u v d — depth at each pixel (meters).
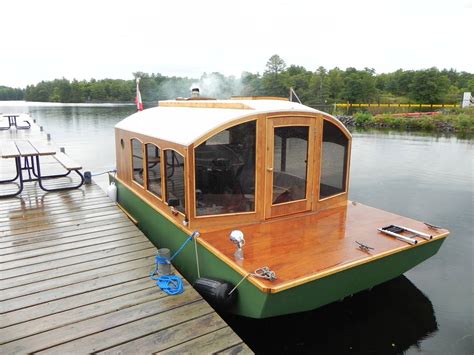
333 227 5.17
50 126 28.69
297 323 4.91
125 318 3.94
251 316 3.97
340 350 4.45
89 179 9.62
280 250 4.42
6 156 7.68
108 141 21.23
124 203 8.02
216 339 3.63
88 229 6.41
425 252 4.93
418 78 55.97
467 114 33.81
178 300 4.27
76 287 4.55
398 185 12.11
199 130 4.89
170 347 3.51
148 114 7.32
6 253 5.48
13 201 8.01
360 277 4.33
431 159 16.50
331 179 5.98
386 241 4.72
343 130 5.86
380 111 47.81
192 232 4.86
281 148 5.28
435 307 5.38
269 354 4.34
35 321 3.88
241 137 4.97
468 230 8.33
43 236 6.10
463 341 4.67
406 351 4.48
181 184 5.04
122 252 5.52
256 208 5.25
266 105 5.40
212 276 4.55
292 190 5.52
